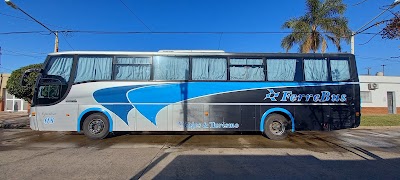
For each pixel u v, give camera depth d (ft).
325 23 68.18
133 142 32.30
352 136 38.93
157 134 38.73
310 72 34.63
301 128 33.86
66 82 33.81
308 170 20.66
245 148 28.99
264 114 34.01
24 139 34.19
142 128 33.63
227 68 34.37
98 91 33.76
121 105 33.73
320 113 34.06
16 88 52.70
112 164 21.84
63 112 33.45
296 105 34.09
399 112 94.17
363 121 59.98
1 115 76.64
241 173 19.71
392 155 26.23
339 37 67.56
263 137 36.42
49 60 34.27
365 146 30.94
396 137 38.22
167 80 34.06
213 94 34.06
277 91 34.22
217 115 33.83
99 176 18.56
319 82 34.42
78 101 33.55
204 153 26.32
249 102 34.06
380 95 94.07
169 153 26.22
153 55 34.45
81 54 34.24
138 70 34.22
